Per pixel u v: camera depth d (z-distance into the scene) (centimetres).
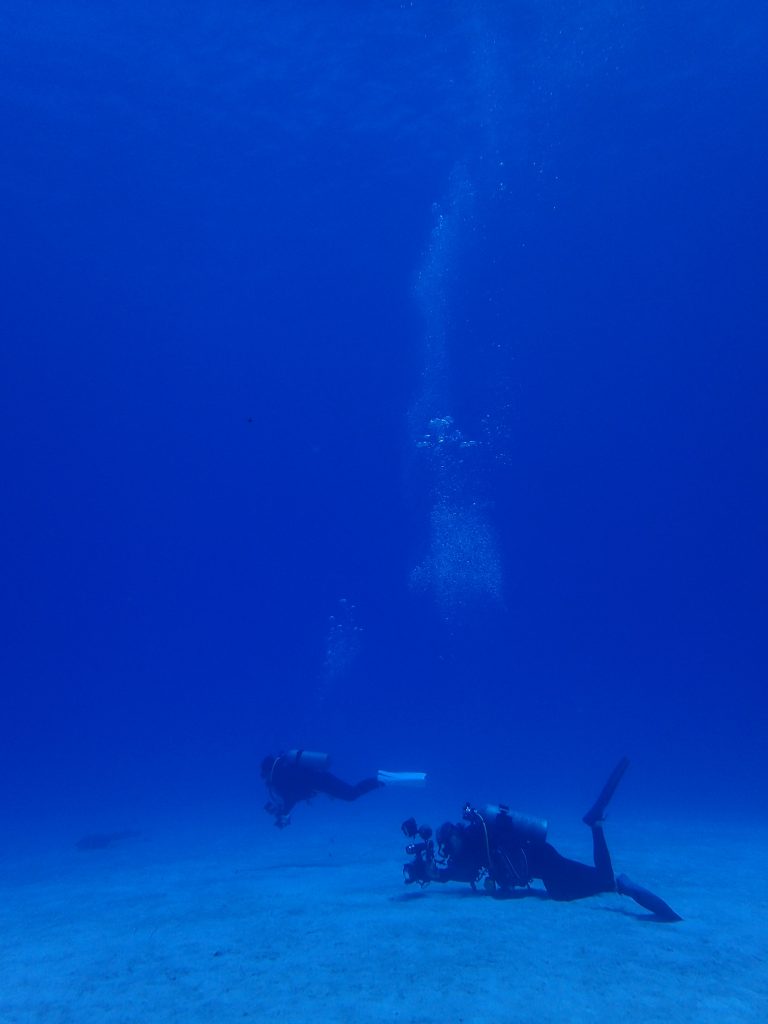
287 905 643
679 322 4581
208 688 8338
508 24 2038
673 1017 351
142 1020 373
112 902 734
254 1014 373
